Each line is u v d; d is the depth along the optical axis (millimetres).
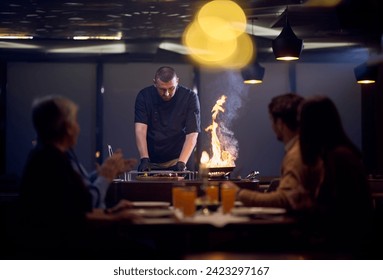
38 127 3424
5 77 9180
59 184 3266
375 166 9312
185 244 3977
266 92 9500
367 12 6715
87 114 9359
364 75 7672
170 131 6293
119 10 7012
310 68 9539
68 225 3266
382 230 4375
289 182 3605
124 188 5207
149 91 6344
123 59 9242
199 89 9406
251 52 7723
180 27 8078
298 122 3764
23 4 6734
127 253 3395
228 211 3584
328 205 3457
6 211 4621
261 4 6875
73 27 7984
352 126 9562
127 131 9398
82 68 9352
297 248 3508
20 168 9227
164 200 5184
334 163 3346
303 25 7863
